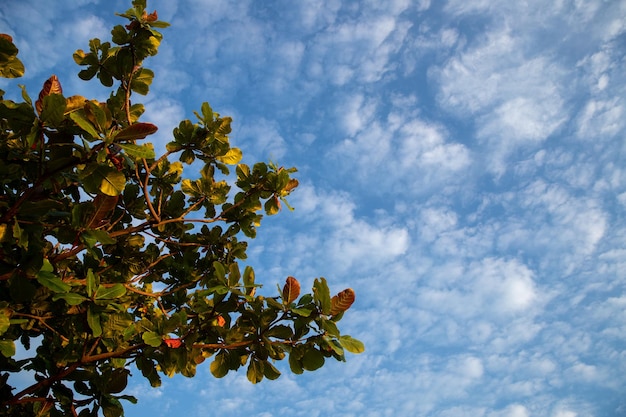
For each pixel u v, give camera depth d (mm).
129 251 4441
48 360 3607
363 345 3344
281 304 3367
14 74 3070
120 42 4125
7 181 3410
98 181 3141
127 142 3357
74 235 3289
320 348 3350
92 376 3654
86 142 3023
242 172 4676
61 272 4145
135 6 4133
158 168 4836
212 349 3621
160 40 4277
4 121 3395
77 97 3254
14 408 3619
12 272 3082
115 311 3494
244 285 3447
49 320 3789
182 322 3393
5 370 3564
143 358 3607
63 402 3576
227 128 4414
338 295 3311
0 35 2932
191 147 4461
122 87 4262
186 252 4750
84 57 4191
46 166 3094
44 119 2996
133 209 4453
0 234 3018
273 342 3377
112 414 3705
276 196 4684
